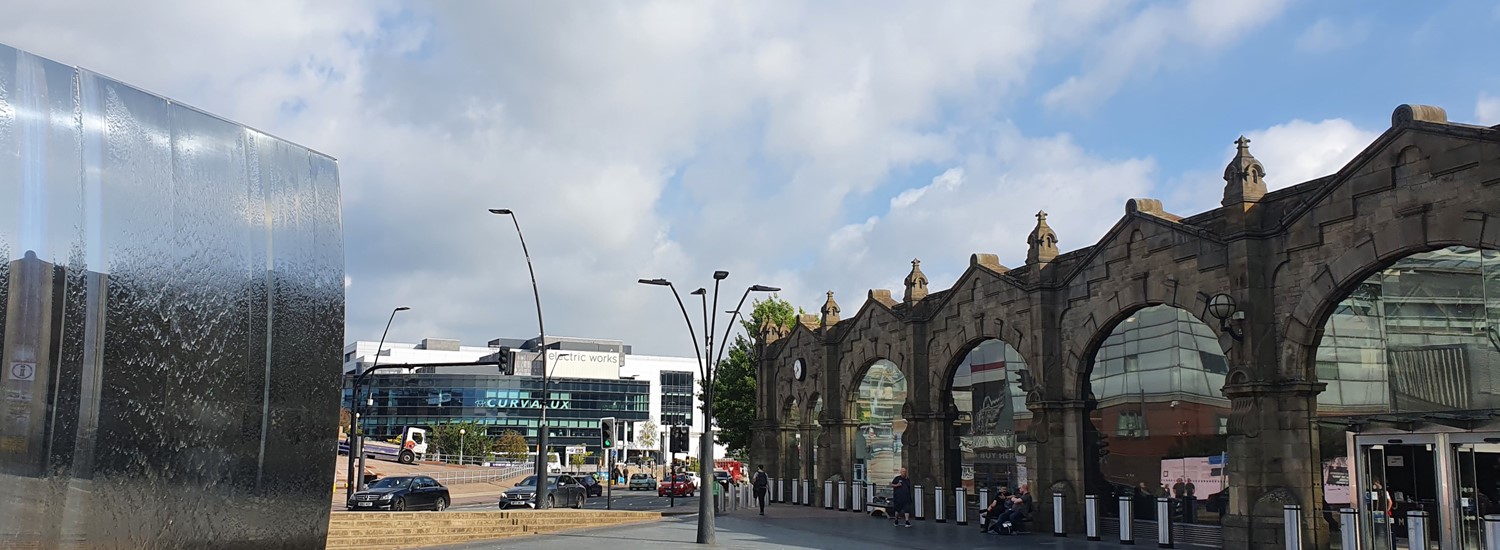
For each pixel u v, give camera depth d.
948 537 27.53
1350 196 20.56
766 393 50.00
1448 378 19.03
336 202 11.11
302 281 10.53
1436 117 19.41
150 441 9.00
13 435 8.09
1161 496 25.56
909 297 36.91
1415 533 17.73
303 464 10.39
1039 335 29.31
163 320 9.13
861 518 36.00
